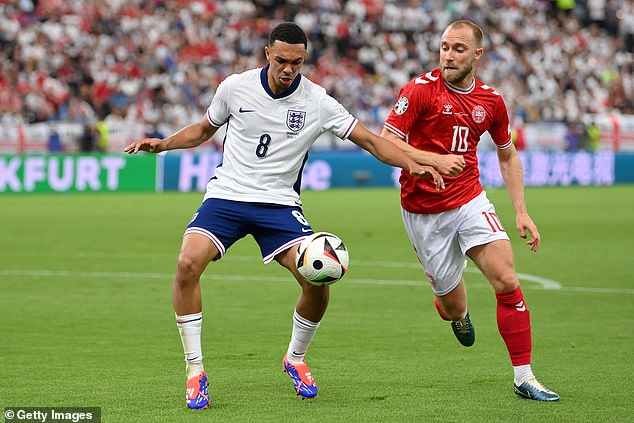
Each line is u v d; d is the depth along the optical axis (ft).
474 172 75.05
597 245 173.47
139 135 315.99
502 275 68.85
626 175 366.43
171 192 311.06
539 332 92.68
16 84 324.19
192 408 63.10
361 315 102.68
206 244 66.08
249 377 73.31
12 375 73.36
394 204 266.57
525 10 435.12
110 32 356.59
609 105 418.72
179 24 368.07
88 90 334.65
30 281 128.06
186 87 349.20
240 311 105.19
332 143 340.39
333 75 379.55
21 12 346.54
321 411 62.64
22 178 294.05
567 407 63.72
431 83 73.20
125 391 68.13
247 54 375.66
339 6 408.46
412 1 419.95
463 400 65.67
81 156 301.43
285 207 67.77
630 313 103.81
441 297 79.46
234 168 67.67
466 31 71.31
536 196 302.25
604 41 440.45
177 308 65.46
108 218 222.48
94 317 100.89
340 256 65.10
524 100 395.14
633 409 63.10
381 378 72.90
